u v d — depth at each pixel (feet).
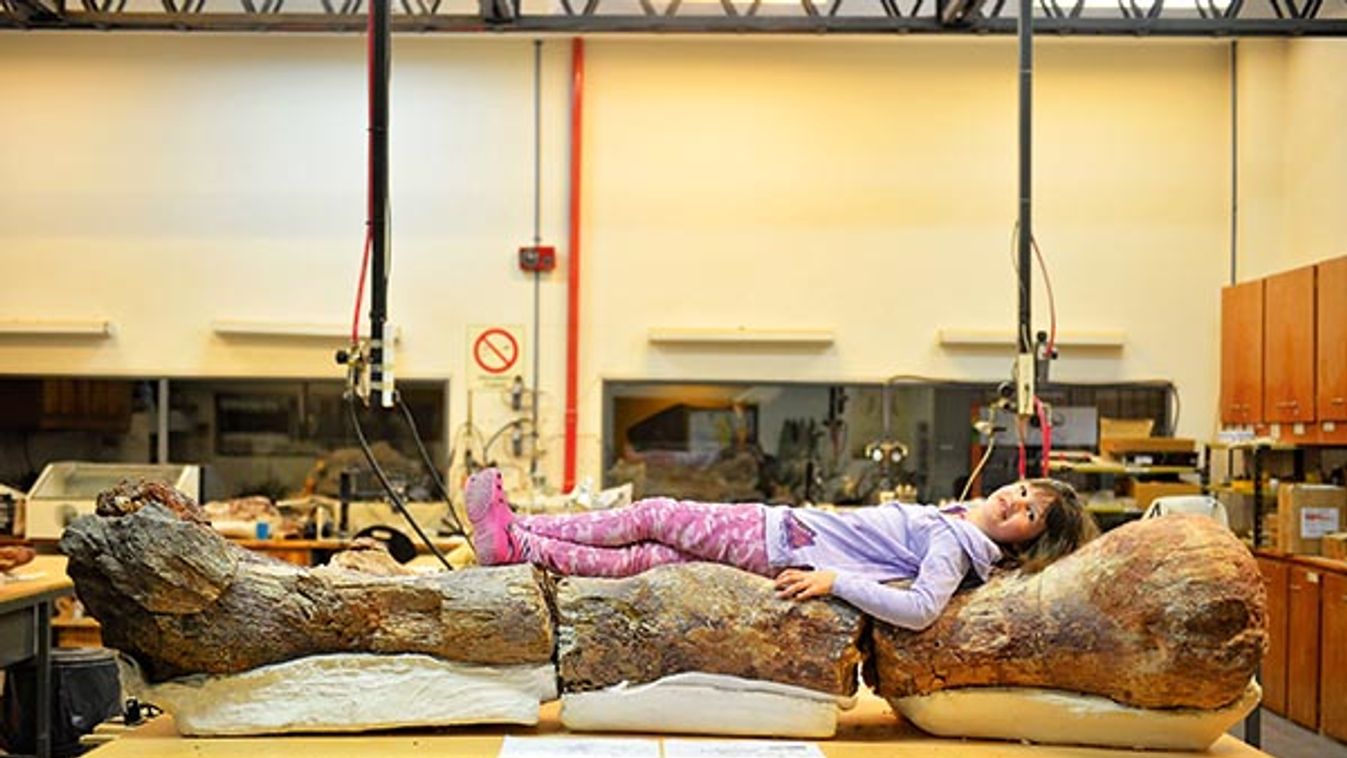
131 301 22.77
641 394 22.93
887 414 22.76
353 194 22.85
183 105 22.82
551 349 22.84
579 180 22.79
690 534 8.43
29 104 22.79
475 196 22.90
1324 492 18.65
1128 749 7.90
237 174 22.82
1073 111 22.94
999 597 8.02
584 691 7.91
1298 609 18.44
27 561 15.15
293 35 22.82
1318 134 21.34
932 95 22.88
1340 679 17.20
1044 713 7.86
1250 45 22.67
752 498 22.70
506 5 19.02
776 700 7.88
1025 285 13.00
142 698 7.71
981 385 22.67
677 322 22.85
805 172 22.86
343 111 22.90
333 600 7.76
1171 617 7.43
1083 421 22.80
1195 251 22.90
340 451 22.81
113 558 7.23
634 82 22.84
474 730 7.96
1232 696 7.61
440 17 19.33
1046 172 22.94
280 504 21.62
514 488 22.59
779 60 22.88
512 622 7.79
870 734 8.24
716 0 20.84
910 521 8.46
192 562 7.38
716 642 7.86
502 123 22.89
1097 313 22.90
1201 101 22.90
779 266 22.86
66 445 22.75
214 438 22.81
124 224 22.79
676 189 22.88
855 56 22.86
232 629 7.59
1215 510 11.53
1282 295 19.81
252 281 22.81
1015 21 19.33
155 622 7.44
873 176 22.85
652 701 7.86
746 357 22.86
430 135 22.90
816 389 22.85
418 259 22.90
